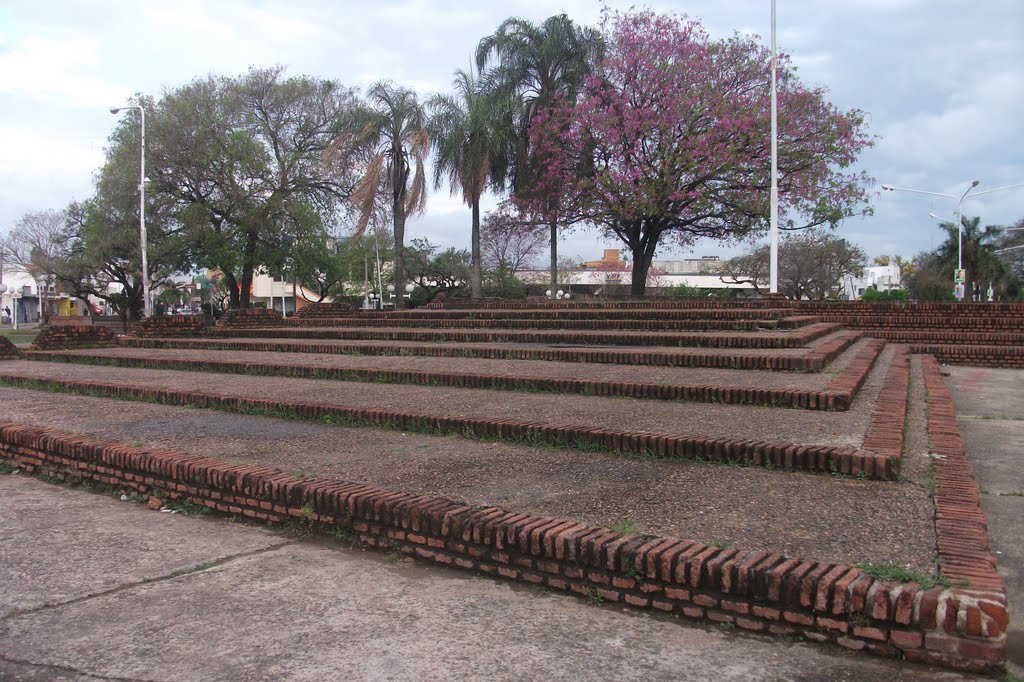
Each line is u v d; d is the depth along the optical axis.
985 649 2.80
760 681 2.81
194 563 4.18
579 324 13.74
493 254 43.97
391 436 6.63
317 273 40.31
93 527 4.95
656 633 3.24
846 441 5.41
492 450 5.96
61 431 6.92
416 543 4.20
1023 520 4.58
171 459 5.57
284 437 6.63
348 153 25.34
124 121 29.33
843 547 3.54
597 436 5.84
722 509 4.21
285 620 3.41
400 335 14.25
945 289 47.34
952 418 6.60
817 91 23.70
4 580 3.95
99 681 2.89
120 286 57.47
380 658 3.03
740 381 8.09
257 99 30.47
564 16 25.77
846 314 17.22
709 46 23.61
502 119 25.44
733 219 25.61
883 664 2.92
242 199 28.92
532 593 3.70
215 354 13.64
